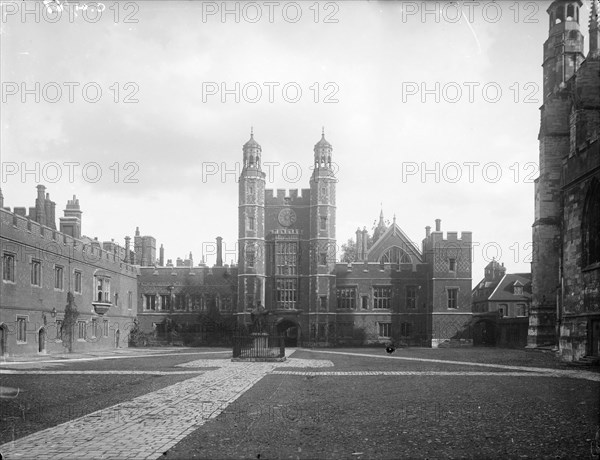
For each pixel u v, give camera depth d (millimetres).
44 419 12109
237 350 31375
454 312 60031
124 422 11680
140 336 61250
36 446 9555
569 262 28969
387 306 63156
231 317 64188
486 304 73625
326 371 23969
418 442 9812
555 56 41438
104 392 16750
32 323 36281
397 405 13812
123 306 54625
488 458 8766
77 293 43500
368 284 63375
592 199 26938
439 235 61000
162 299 65500
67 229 47094
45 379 20594
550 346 39344
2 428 11164
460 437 10172
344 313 62969
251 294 61094
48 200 46594
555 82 41312
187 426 11234
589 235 27141
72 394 16281
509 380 19469
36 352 36688
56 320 39781
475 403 14023
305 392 16578
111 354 39750
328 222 61906
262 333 31828
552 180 40375
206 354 39969
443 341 59719
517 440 9922
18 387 18047
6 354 33094
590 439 9945
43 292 37844
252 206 62000
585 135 30266
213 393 16297
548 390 16500
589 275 26641
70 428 11062
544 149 40438
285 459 8727
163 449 9320
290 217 63062
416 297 63094
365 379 20422
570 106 40000
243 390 17031
